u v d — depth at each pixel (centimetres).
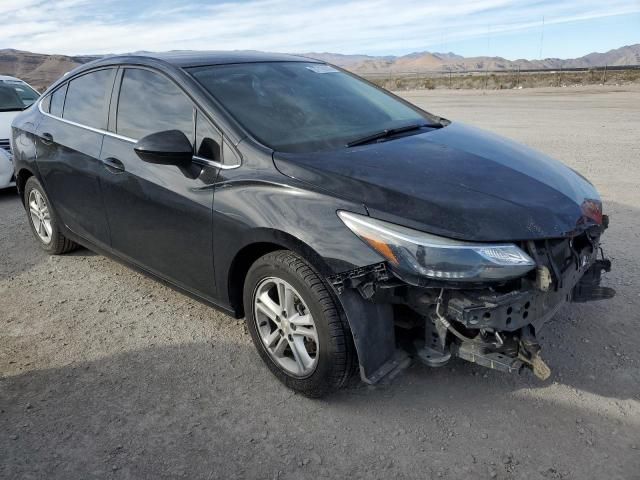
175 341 360
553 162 346
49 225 499
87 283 452
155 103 356
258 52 416
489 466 247
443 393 299
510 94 2858
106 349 352
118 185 371
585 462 247
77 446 266
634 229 529
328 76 404
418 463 251
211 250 317
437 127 378
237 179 298
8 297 431
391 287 253
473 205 259
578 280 301
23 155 482
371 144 323
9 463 255
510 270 245
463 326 265
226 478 245
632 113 1568
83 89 428
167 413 289
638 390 295
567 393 295
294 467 251
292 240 270
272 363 310
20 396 305
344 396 299
